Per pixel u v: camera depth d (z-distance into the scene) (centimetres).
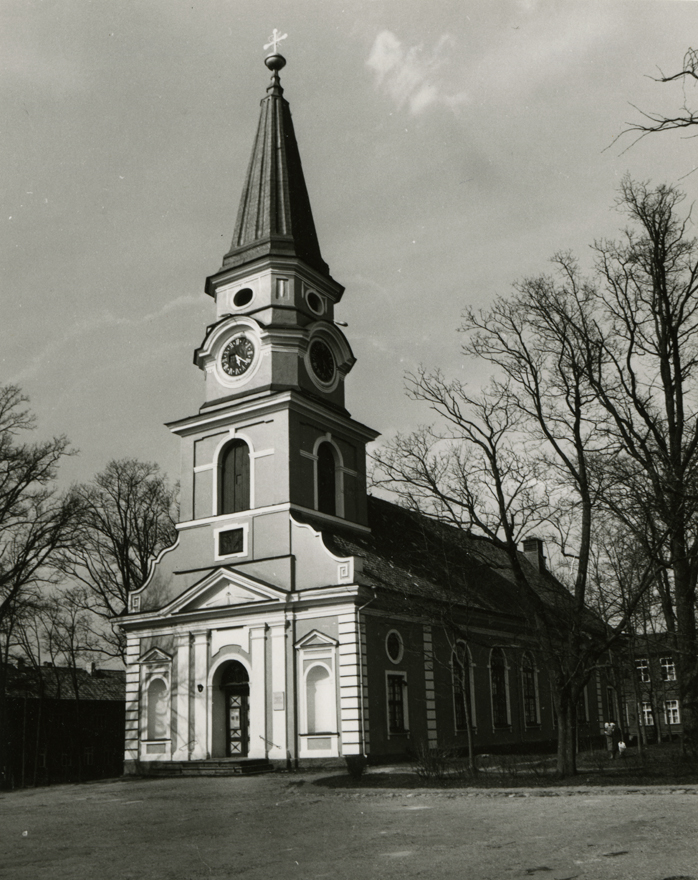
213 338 3897
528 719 4375
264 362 3762
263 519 3566
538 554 5625
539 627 2733
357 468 3997
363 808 2056
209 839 1633
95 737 6003
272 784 2772
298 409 3644
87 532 4600
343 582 3306
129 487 5134
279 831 1697
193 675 3553
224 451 3778
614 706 5297
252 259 3931
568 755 2488
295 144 4341
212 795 2570
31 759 5506
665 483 2039
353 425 3925
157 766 3534
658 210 2812
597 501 2659
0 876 1323
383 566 3662
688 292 2783
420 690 3556
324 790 2489
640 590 2409
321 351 3950
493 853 1324
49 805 2575
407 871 1208
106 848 1585
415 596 3441
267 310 3844
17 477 3962
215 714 3484
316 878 1190
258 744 3328
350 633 3234
